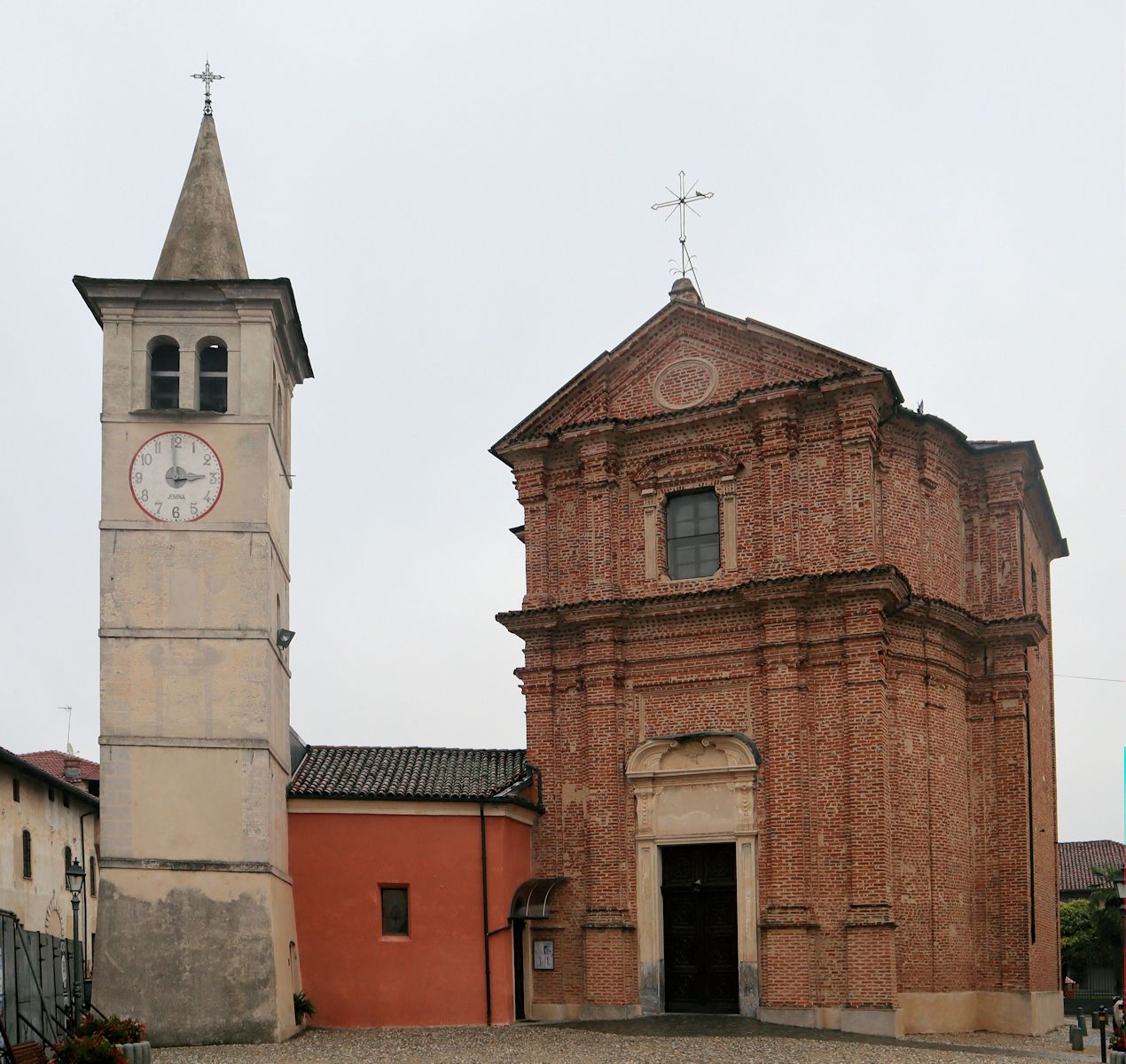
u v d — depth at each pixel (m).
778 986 30.19
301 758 35.19
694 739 32.25
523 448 35.25
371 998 31.33
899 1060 24.91
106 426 31.03
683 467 33.75
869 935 29.61
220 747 29.73
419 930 31.61
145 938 28.86
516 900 32.44
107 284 31.25
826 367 32.34
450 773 33.94
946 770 32.56
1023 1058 26.20
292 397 35.09
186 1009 28.48
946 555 33.94
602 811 32.81
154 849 29.31
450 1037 28.78
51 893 41.22
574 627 34.22
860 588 30.67
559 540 35.00
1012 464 34.75
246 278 33.78
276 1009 28.52
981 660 34.25
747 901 31.16
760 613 32.03
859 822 30.22
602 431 34.09
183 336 31.50
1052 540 41.19
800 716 31.11
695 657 32.75
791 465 32.22
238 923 28.92
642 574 33.81
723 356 33.75
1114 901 52.88
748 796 31.48
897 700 31.53
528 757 34.34
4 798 36.84
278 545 32.19
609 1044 27.02
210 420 31.05
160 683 30.03
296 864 31.97
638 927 32.25
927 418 33.03
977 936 32.84
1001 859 33.12
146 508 30.73
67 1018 25.72
